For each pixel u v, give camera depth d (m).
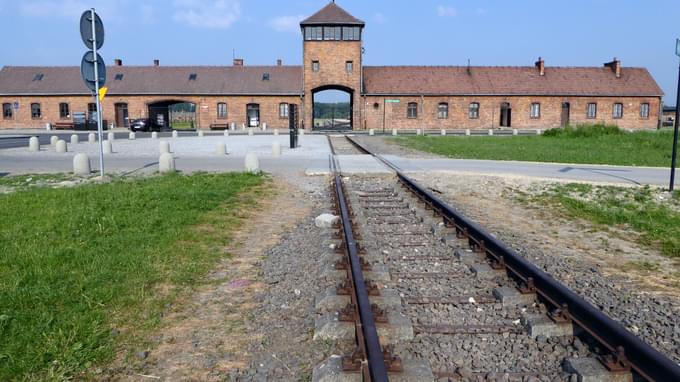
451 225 8.46
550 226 9.57
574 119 61.84
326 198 11.76
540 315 4.60
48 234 7.44
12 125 61.75
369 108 59.53
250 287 5.67
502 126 62.16
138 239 7.28
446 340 4.30
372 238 7.59
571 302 4.55
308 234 8.13
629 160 21.36
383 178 15.51
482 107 61.00
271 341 4.33
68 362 3.84
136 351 4.14
